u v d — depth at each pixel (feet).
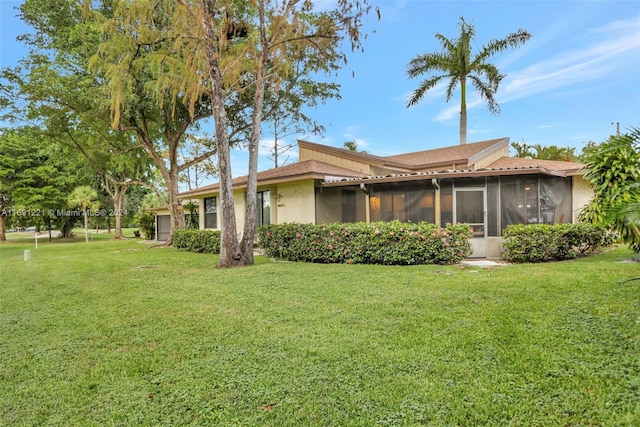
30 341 14.28
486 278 22.59
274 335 13.88
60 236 126.31
